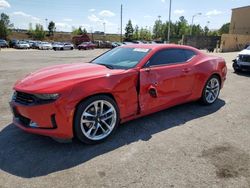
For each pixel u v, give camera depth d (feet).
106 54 16.47
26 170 9.86
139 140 12.53
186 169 10.00
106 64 14.56
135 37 289.33
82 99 11.21
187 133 13.48
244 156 11.10
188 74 16.05
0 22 244.83
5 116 15.71
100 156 10.94
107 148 11.68
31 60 58.65
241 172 9.86
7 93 21.83
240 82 28.71
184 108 17.78
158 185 9.00
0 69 39.11
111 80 12.14
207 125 14.69
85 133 11.59
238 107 18.38
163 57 14.98
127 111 13.12
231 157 11.00
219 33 311.68
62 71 12.78
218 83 18.99
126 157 10.88
